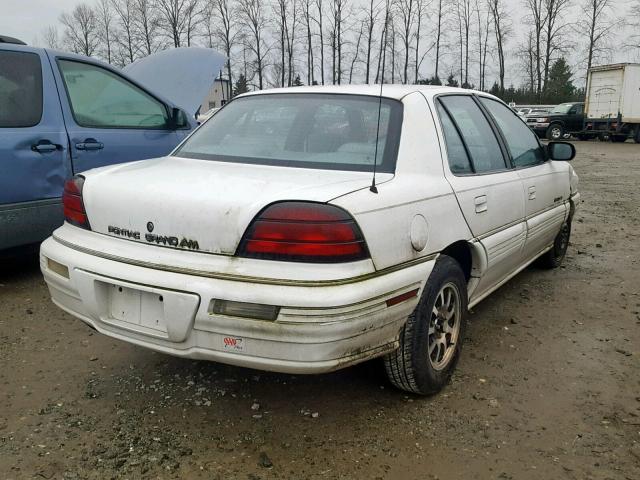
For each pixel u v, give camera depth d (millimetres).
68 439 2680
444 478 2467
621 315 4379
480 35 50938
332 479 2447
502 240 3623
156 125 5539
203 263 2400
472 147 3551
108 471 2467
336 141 3012
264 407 2977
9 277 4957
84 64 5094
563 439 2756
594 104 27562
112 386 3164
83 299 2689
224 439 2707
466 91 3850
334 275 2301
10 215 4434
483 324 4172
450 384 3248
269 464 2529
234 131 3324
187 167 2971
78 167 4828
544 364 3537
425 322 2846
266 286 2285
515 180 3910
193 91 6984
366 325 2393
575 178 5453
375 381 3242
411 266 2686
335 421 2861
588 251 6367
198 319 2363
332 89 3369
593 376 3391
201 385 3184
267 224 2330
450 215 3020
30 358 3480
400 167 2854
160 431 2760
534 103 52406
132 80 5402
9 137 4387
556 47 51312
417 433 2775
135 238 2607
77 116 4895
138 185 2680
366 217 2438
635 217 8492
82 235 2830
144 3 46500
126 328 2586
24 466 2482
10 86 4500
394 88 3316
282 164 2938
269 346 2309
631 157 19375
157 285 2428
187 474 2461
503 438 2754
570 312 4434
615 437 2777
